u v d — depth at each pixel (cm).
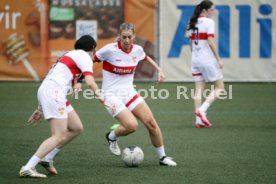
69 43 5812
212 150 3044
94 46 2455
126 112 2653
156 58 5862
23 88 5503
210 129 3719
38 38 5809
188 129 3716
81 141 3291
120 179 2386
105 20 5788
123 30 2634
